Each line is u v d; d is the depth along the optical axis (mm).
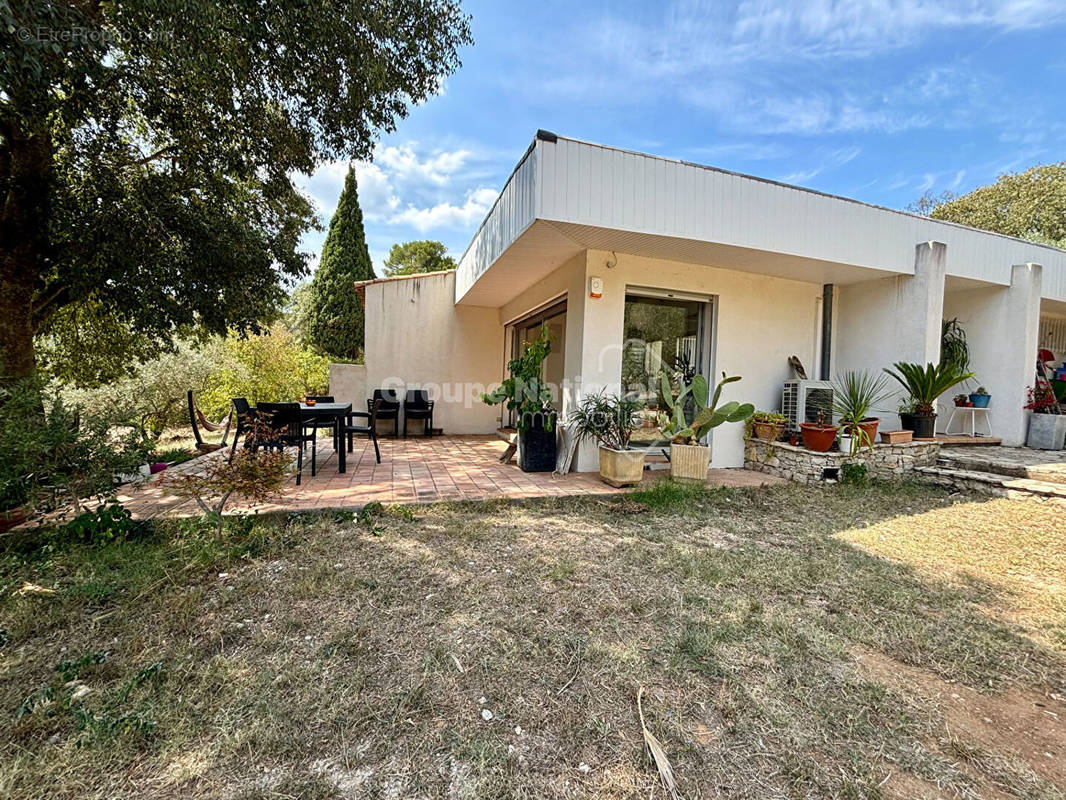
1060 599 2527
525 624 2154
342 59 4125
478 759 1380
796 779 1333
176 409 7855
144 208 4355
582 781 1315
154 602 2254
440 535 3279
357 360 13750
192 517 3270
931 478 5152
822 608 2385
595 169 4152
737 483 5000
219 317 5312
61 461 2855
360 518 3559
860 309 6246
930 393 5547
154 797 1242
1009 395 6402
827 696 1700
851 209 5297
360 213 14000
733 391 5879
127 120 4578
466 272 7734
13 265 4344
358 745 1429
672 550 3109
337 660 1854
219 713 1546
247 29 3545
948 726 1570
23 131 3832
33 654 1860
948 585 2691
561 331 6422
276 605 2277
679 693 1701
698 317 5906
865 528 3695
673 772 1346
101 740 1406
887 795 1286
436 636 2041
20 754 1358
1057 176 13172
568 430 5336
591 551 3072
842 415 5680
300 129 4621
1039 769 1392
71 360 6484
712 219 4594
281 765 1351
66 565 2574
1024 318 6289
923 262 5613
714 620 2223
